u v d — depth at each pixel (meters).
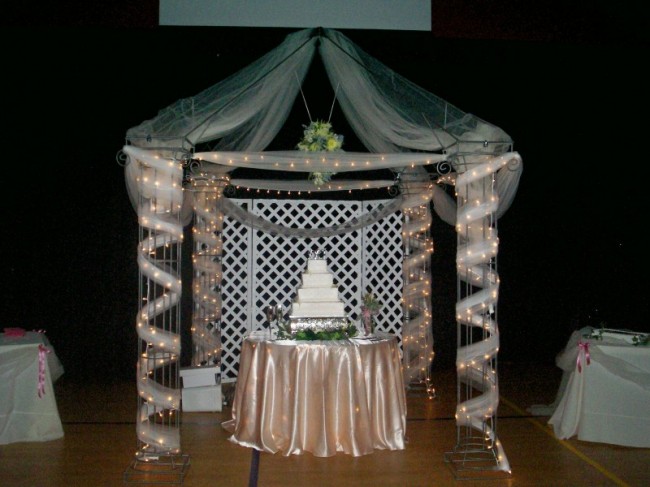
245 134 5.32
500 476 4.15
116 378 7.08
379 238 7.20
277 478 4.09
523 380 7.13
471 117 4.54
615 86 7.08
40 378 4.90
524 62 7.04
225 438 4.98
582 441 4.93
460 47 6.88
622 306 7.48
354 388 4.60
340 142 4.80
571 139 7.38
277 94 4.98
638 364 4.84
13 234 6.91
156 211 4.36
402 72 6.82
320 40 4.83
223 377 7.04
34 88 6.79
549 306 7.95
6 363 4.78
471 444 4.54
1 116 6.77
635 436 4.77
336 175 7.46
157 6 5.54
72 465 4.32
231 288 7.14
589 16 5.91
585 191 7.52
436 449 4.73
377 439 4.70
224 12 4.92
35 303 6.96
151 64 6.80
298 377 4.61
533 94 7.15
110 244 7.09
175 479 4.05
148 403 4.38
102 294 7.09
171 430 4.37
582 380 4.96
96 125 6.93
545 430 5.26
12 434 4.81
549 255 7.87
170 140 4.40
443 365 7.70
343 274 7.30
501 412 5.84
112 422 5.42
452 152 4.67
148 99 6.87
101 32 6.74
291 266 7.32
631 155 7.18
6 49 6.68
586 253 7.70
